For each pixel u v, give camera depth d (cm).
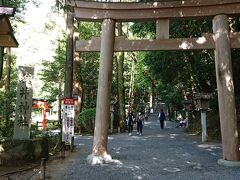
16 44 679
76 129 2038
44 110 2492
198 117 2269
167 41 998
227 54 953
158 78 2289
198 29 1794
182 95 2797
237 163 892
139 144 1438
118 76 2361
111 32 1020
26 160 928
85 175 771
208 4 971
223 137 936
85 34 2527
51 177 749
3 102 1143
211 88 2038
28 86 995
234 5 961
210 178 746
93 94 2719
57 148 1209
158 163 941
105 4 1016
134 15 1018
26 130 975
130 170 834
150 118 4216
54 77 2620
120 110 2288
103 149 968
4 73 2566
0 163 889
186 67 2098
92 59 2561
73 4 1011
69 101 1180
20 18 1900
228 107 932
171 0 991
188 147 1339
